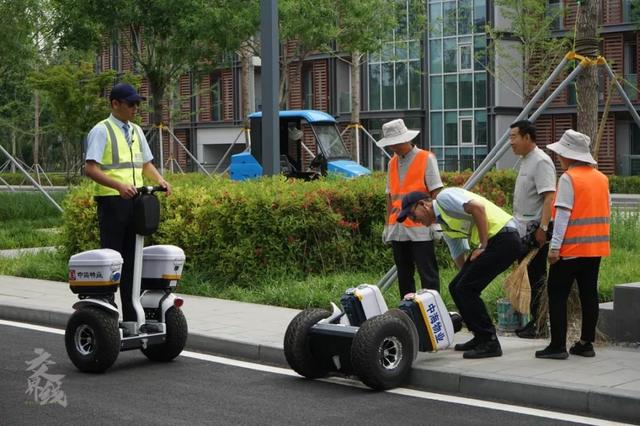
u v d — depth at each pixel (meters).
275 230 15.59
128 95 10.77
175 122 63.62
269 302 14.34
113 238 10.76
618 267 15.30
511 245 10.20
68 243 18.47
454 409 8.80
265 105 17.77
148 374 10.33
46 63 45.59
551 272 10.20
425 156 11.44
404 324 9.63
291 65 61.12
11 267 18.23
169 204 16.73
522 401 9.05
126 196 10.51
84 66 36.31
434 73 56.62
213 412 8.66
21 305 13.98
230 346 11.43
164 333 10.80
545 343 11.12
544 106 13.83
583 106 17.72
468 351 10.23
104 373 10.36
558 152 10.30
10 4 37.81
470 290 10.24
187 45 35.09
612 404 8.50
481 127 55.28
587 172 10.20
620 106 51.25
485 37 54.28
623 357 10.26
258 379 10.09
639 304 10.92
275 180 17.08
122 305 10.88
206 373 10.40
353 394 9.39
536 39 47.72
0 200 29.36
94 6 34.22
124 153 10.79
